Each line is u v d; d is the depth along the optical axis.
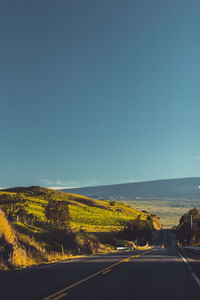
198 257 28.77
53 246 28.56
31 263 19.02
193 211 108.06
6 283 10.83
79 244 34.91
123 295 8.96
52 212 88.50
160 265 18.38
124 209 198.50
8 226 19.70
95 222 128.75
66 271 14.48
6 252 17.38
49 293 9.02
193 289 10.33
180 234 107.12
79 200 190.00
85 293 9.09
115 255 30.41
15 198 144.12
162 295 9.14
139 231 100.44
